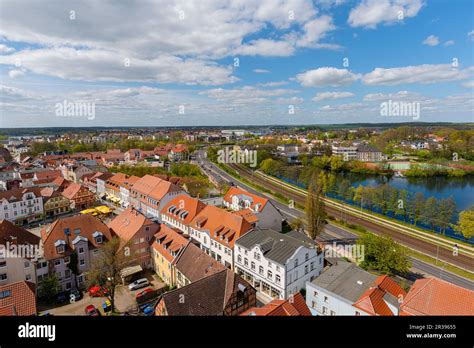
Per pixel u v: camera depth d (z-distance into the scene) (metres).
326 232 79.81
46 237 53.03
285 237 53.44
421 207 89.25
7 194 89.12
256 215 72.00
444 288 35.03
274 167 161.25
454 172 157.00
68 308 46.00
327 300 42.06
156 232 59.62
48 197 96.50
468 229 74.38
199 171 151.38
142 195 89.19
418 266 61.03
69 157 180.25
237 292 39.94
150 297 47.84
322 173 125.38
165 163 178.00
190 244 50.75
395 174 164.62
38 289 48.25
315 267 52.62
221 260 59.16
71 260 52.53
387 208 98.12
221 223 61.91
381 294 38.22
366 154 199.38
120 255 48.97
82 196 104.50
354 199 108.75
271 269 48.50
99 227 57.75
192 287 38.00
